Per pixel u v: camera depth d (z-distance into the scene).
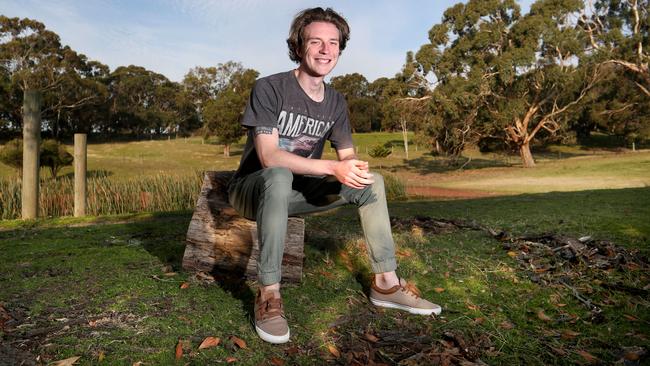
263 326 1.52
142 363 1.34
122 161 38.69
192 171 9.09
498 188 18.27
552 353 1.47
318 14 1.84
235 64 72.06
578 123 48.44
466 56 27.55
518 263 2.55
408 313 1.81
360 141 62.81
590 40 30.81
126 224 4.02
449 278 2.28
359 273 2.33
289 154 1.72
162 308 1.77
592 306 1.88
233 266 2.19
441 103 26.59
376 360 1.42
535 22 26.16
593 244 2.89
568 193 7.23
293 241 2.14
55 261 2.48
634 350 1.48
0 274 2.21
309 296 1.97
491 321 1.74
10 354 1.37
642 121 40.47
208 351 1.44
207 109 46.81
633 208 4.66
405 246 2.91
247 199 1.77
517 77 28.45
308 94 1.89
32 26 51.47
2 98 48.72
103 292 1.93
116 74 70.38
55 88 51.69
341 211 5.02
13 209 6.43
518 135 30.22
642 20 31.00
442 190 17.17
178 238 3.21
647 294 2.02
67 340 1.48
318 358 1.42
